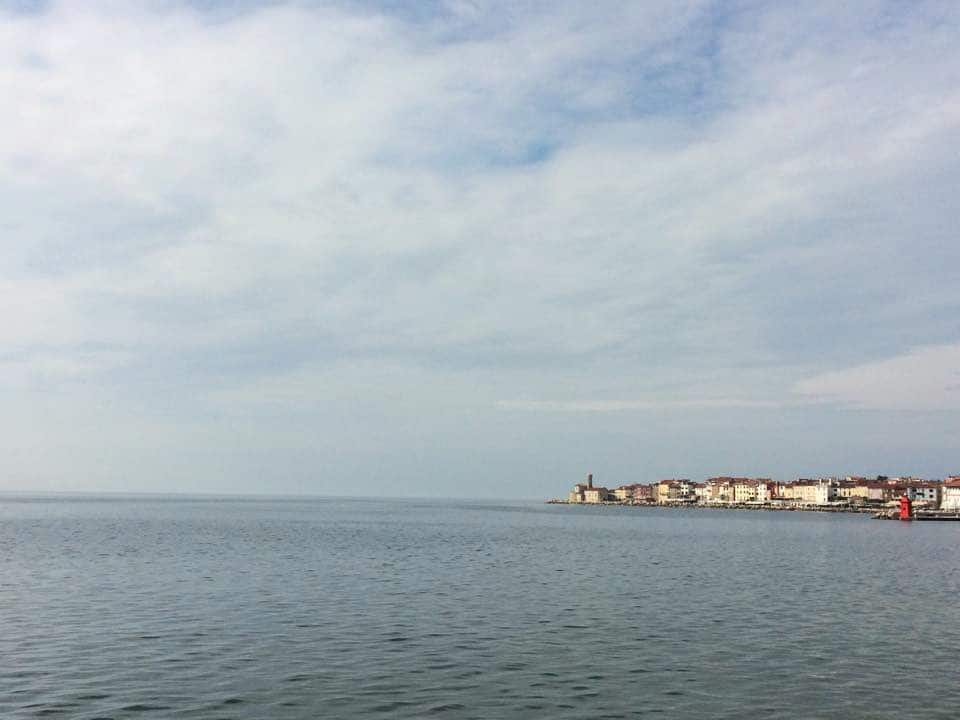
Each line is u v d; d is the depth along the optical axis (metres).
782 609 60.28
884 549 131.75
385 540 133.75
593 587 71.81
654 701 35.12
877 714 33.81
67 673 38.28
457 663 41.12
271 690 35.88
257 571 80.44
